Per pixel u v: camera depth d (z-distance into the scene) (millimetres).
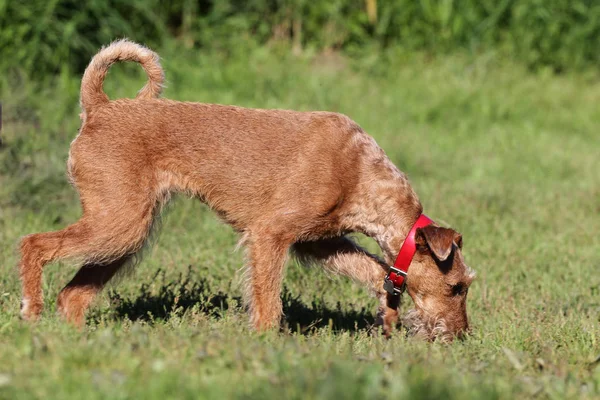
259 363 5992
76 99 17484
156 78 8594
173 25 22797
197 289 9523
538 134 21484
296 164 8133
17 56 18000
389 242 8328
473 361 7078
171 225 12312
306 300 9820
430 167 17359
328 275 9273
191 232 12125
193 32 22422
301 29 24016
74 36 18703
